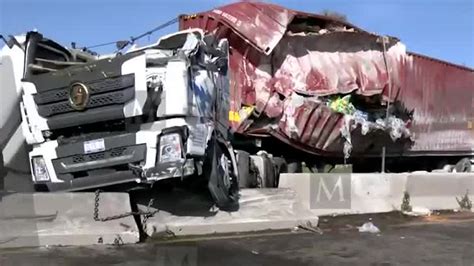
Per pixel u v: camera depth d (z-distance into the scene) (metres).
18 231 6.68
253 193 8.98
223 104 8.88
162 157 7.20
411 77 15.43
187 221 7.97
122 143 7.25
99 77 7.23
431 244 8.01
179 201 8.16
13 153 8.03
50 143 7.52
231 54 12.33
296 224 8.91
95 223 7.14
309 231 8.80
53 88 7.42
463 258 7.03
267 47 12.00
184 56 7.34
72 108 7.34
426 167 18.69
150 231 7.57
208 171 7.99
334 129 13.32
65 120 7.38
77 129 7.49
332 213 10.81
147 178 7.21
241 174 10.66
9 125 8.02
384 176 11.59
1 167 8.03
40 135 7.54
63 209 7.09
